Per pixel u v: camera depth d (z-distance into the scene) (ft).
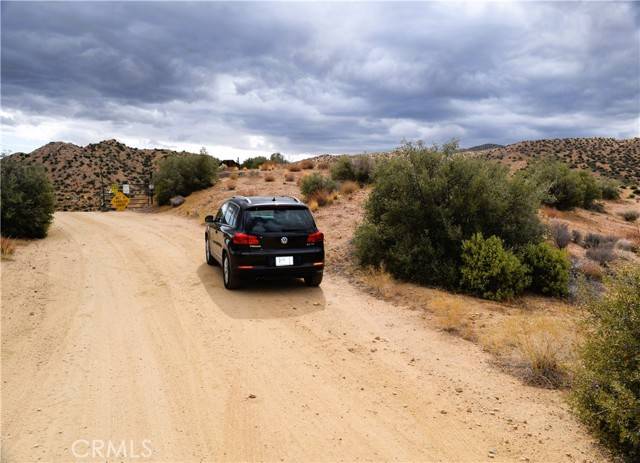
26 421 14.15
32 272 34.47
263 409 15.10
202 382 17.04
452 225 32.55
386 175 35.96
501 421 14.49
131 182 234.38
